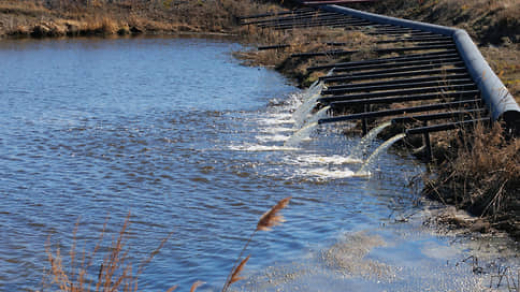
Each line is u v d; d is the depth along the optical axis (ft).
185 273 23.95
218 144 45.06
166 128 50.57
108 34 136.26
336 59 78.69
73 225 29.43
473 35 85.81
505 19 84.33
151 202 32.71
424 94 50.52
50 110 58.03
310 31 107.24
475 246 25.66
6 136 47.73
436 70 55.26
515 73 58.23
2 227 29.12
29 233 28.40
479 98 45.39
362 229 28.04
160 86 71.46
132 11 153.48
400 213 30.07
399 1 133.90
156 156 41.91
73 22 136.56
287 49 95.71
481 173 32.22
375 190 33.88
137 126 51.31
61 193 34.35
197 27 145.28
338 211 30.68
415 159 40.01
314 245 26.27
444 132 42.57
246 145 44.75
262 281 22.91
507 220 27.91
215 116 55.26
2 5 140.26
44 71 82.58
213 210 31.37
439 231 27.50
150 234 28.22
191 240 27.40
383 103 48.16
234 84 73.41
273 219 11.55
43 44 115.14
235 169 38.58
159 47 112.16
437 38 76.13
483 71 49.73
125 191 34.68
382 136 45.98
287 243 26.63
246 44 115.14
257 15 135.03
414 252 25.25
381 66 63.05
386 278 22.88
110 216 30.63
